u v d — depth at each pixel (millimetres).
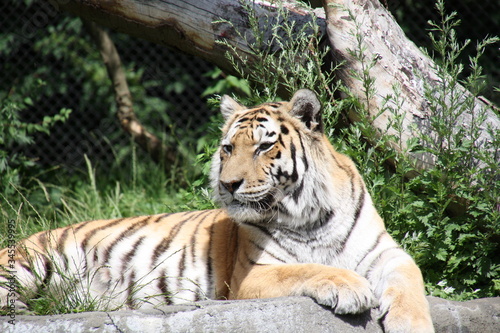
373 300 5742
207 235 7559
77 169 15227
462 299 7660
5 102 15375
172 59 17703
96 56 18062
